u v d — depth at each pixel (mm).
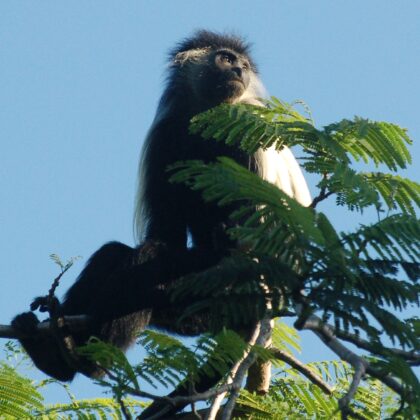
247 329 9258
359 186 6590
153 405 10109
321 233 5512
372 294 5902
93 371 9945
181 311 11477
